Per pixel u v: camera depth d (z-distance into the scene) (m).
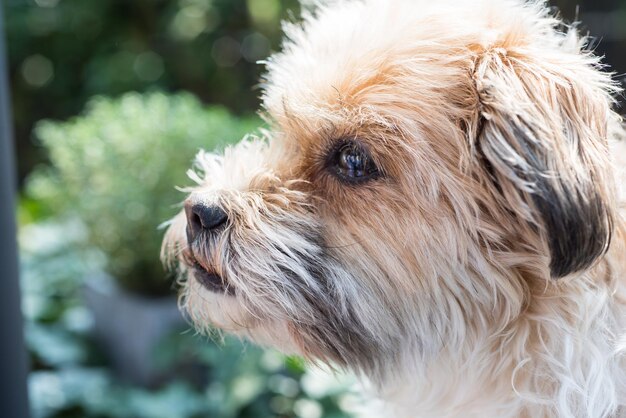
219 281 0.40
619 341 0.37
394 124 0.37
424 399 0.41
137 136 0.70
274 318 0.39
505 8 0.38
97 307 0.73
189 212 0.40
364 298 0.38
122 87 1.23
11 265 0.46
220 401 0.62
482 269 0.38
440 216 0.37
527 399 0.38
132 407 0.63
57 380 0.66
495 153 0.35
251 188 0.40
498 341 0.39
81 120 0.81
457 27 0.37
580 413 0.37
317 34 0.41
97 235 0.70
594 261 0.35
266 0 1.18
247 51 1.22
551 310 0.38
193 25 1.23
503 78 0.35
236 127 0.73
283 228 0.38
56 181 0.89
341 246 0.38
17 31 1.27
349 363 0.40
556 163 0.33
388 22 0.38
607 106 0.36
